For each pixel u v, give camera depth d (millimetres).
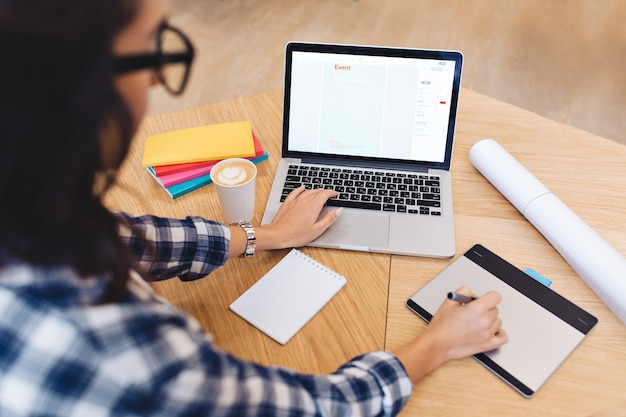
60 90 374
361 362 697
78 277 433
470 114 1266
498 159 1050
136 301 479
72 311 425
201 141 1142
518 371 761
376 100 1062
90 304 437
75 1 366
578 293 873
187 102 2654
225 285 893
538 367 766
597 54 3072
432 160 1087
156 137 1160
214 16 3361
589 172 1098
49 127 379
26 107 367
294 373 620
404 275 909
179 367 466
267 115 1287
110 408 430
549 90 2799
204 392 476
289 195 1024
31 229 402
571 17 3402
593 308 849
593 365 771
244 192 948
